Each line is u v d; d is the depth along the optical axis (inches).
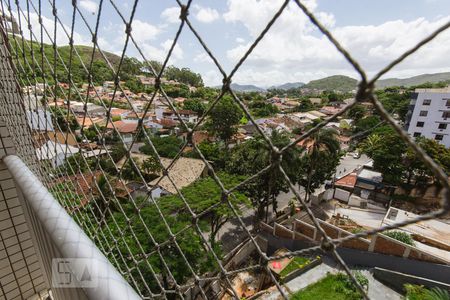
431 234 468.4
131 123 995.9
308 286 362.6
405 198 697.0
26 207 71.5
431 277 370.0
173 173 698.8
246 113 30.2
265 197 527.8
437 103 1048.2
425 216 18.1
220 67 31.6
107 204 62.7
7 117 83.6
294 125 1603.1
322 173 660.7
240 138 1353.3
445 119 1035.9
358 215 636.7
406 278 366.0
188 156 833.5
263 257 31.4
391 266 394.0
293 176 498.6
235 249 468.8
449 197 16.7
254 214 629.6
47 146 81.9
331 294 351.3
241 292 379.2
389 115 19.5
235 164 571.8
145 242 264.4
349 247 420.8
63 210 51.4
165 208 358.6
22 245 95.9
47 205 52.4
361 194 768.3
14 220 92.2
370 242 406.6
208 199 418.0
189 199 413.1
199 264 293.6
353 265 413.1
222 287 354.3
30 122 92.5
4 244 91.3
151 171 684.7
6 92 83.2
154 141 926.4
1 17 76.5
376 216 629.9
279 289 30.6
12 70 84.4
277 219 580.1
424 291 343.3
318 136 563.5
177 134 1093.8
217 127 1240.8
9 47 80.6
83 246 40.2
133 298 33.8
